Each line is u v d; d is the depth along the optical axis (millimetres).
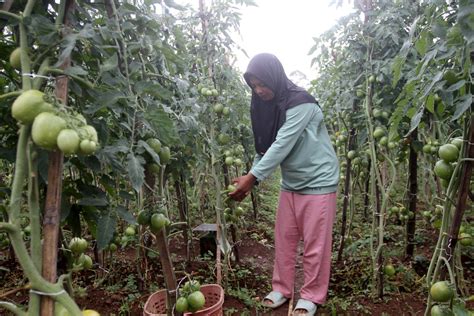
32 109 821
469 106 1308
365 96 3100
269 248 4059
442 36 1408
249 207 5512
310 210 2576
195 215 4648
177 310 1837
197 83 3180
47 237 876
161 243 1627
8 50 1292
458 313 1319
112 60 1149
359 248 3551
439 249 1485
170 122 1322
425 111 2678
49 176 893
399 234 3971
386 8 3107
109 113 1472
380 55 3184
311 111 2482
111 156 1259
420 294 2730
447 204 1448
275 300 2768
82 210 1389
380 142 2879
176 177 2344
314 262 2600
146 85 1303
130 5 1475
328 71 4152
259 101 2727
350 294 2900
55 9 1312
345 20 3086
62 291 835
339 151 4676
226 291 2885
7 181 3162
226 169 3455
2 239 3000
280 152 2434
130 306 2682
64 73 979
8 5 1094
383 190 2787
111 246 2482
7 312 2301
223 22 3090
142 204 1693
